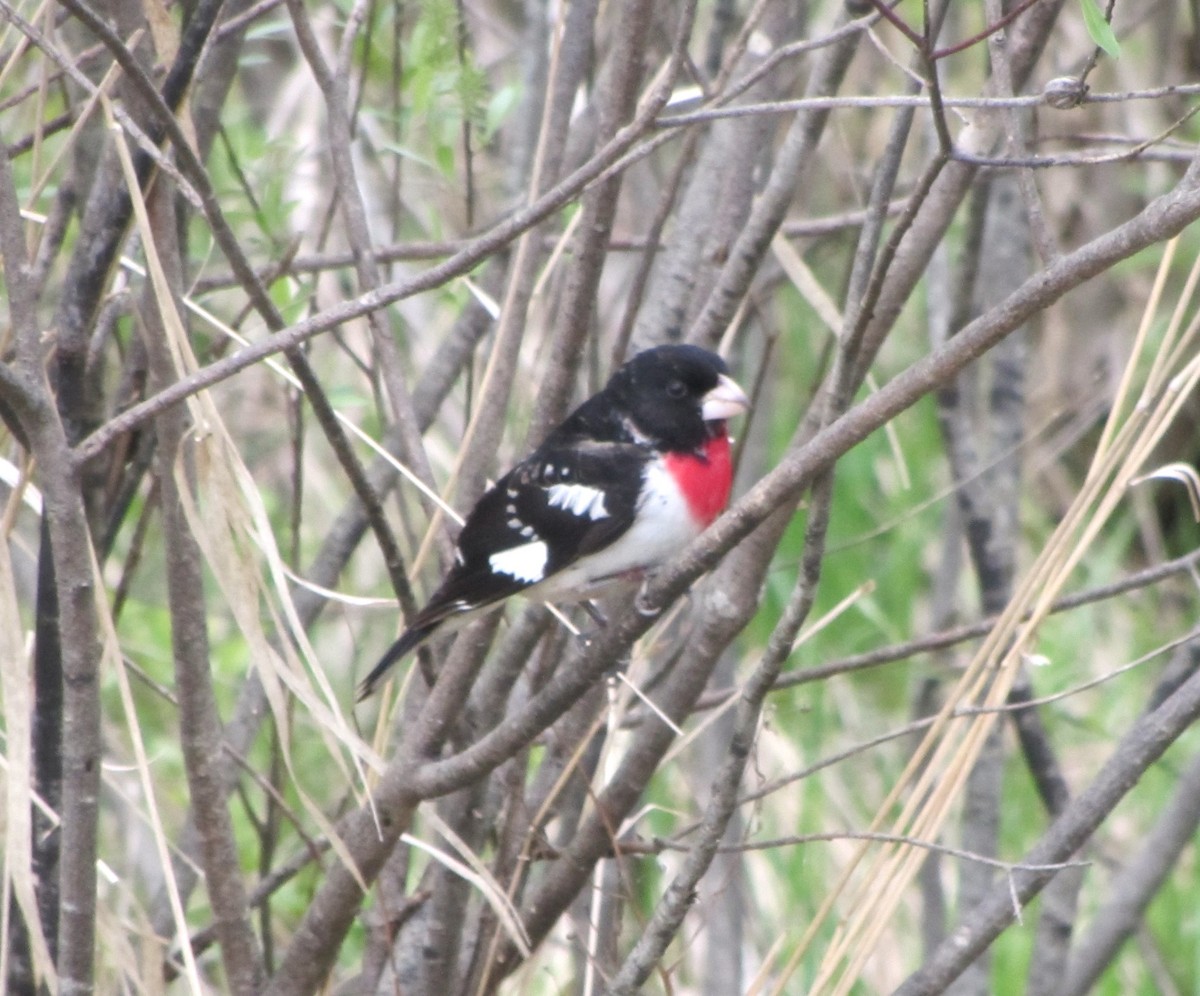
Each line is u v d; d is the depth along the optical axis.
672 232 8.09
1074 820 5.95
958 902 8.03
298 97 10.68
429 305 11.57
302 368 5.35
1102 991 10.24
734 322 7.43
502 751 5.46
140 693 11.16
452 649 6.67
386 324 6.74
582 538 6.83
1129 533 13.79
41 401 4.93
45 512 5.72
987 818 7.82
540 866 7.88
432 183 10.35
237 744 7.34
